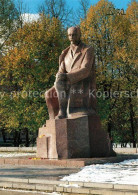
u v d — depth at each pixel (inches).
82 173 401.4
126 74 1128.2
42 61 1032.8
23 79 1048.8
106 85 1142.3
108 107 1068.5
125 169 435.8
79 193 316.2
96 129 548.1
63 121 529.3
